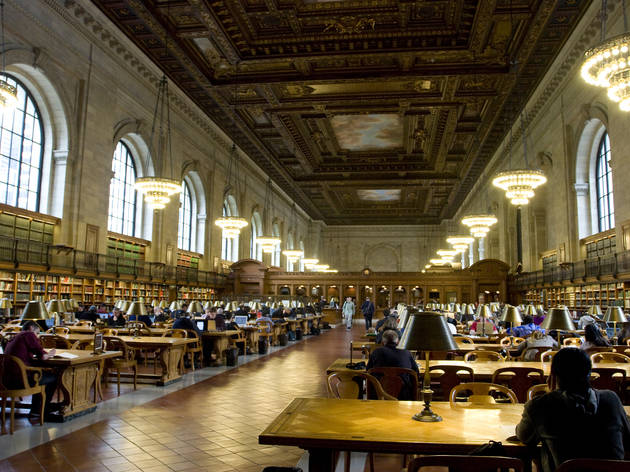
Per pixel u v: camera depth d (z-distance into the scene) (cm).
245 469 491
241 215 3334
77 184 1655
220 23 1484
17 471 477
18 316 1310
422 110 2167
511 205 3008
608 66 898
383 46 1584
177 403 787
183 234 2648
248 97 2044
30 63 1438
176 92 2236
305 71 1791
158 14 1467
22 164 1540
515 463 238
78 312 1432
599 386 562
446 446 310
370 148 2803
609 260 1602
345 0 1403
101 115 1775
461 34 1522
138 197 2209
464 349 864
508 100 2067
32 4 1430
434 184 3434
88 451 539
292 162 3070
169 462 508
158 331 1180
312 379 1030
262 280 3231
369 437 320
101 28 1708
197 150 2609
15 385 613
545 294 2345
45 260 1505
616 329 1222
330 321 3094
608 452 268
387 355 546
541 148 2270
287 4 1420
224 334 1220
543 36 1579
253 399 824
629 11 1305
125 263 1927
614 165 1571
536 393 425
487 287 3203
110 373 1039
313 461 336
